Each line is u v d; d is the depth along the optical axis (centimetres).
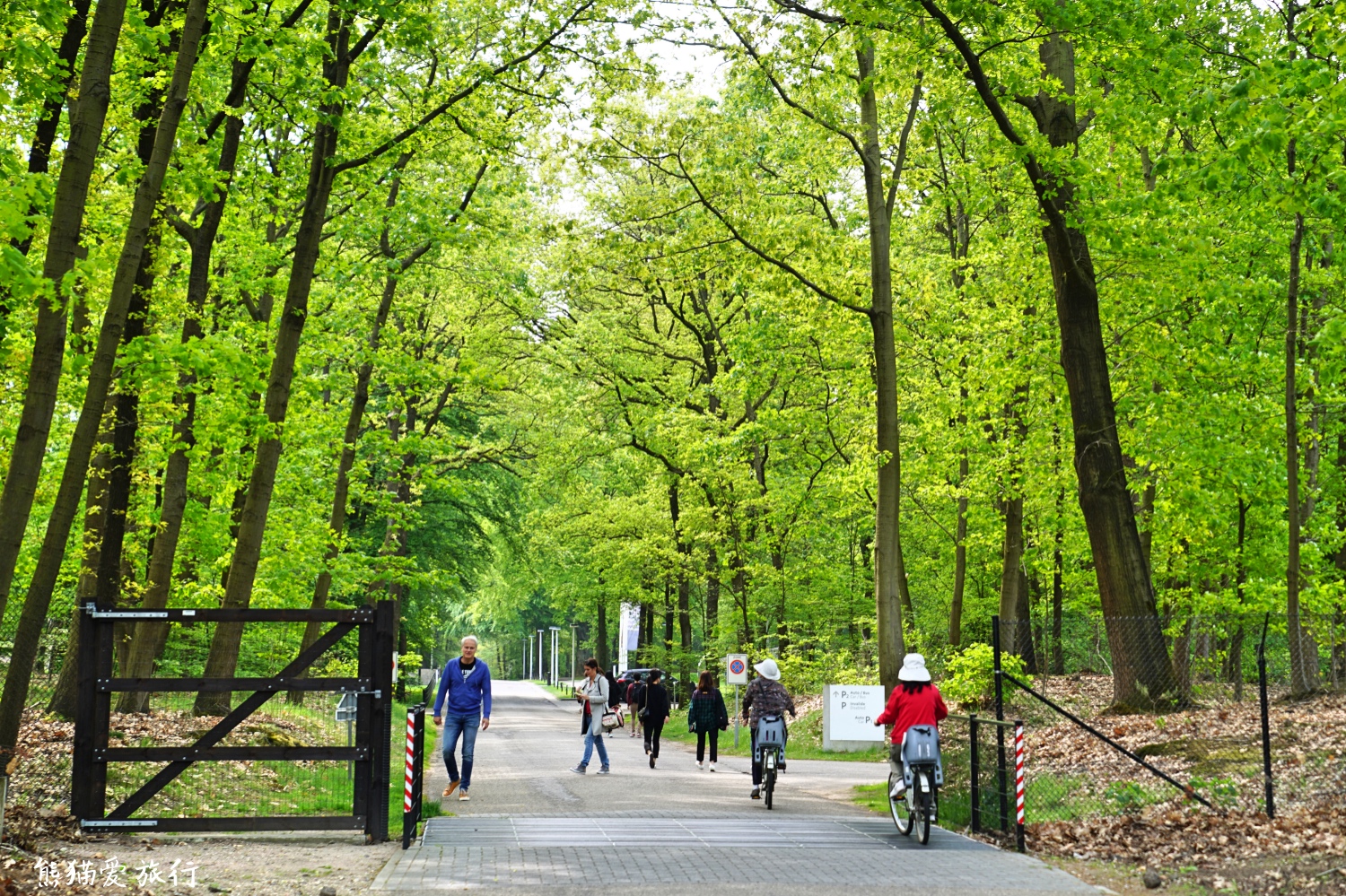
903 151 2625
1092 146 2247
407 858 1006
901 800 1226
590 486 4419
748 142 2270
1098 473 1878
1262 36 1583
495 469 4600
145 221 1213
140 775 1242
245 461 2297
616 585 4581
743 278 2334
